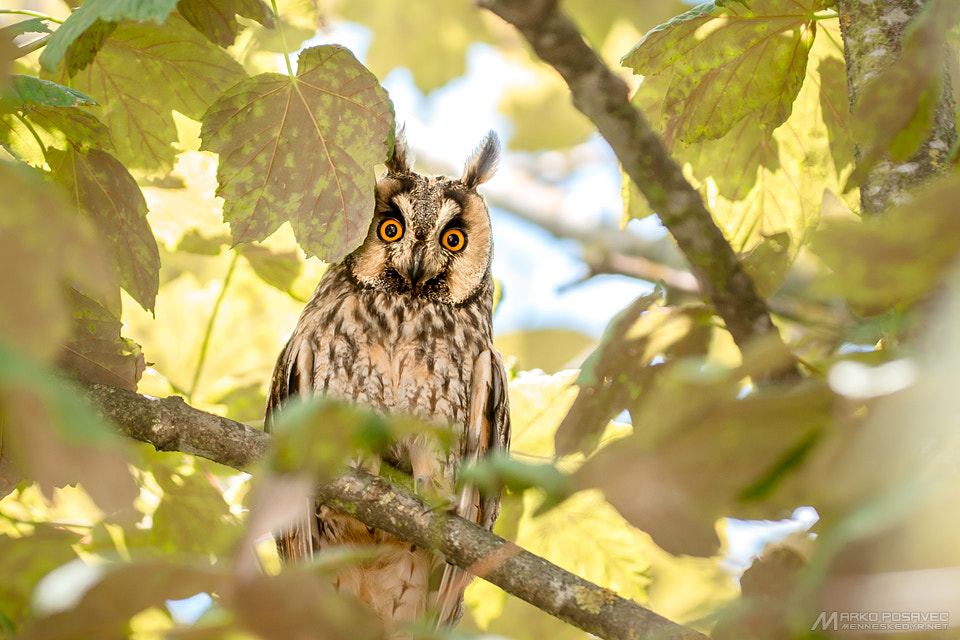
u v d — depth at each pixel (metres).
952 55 4.94
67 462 1.52
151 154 7.31
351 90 5.93
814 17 5.88
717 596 9.14
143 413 6.27
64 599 1.72
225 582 1.81
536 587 5.62
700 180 7.22
